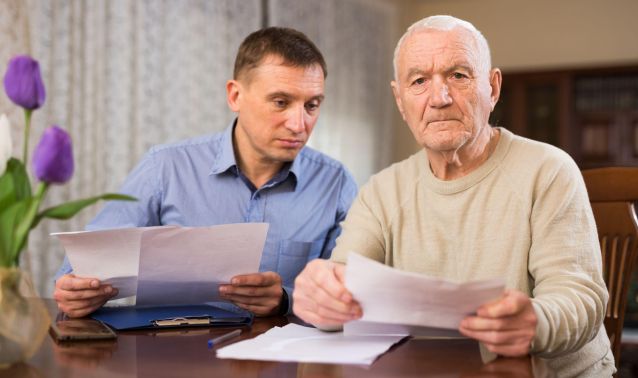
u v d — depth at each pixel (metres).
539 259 1.43
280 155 1.88
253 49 1.85
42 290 3.24
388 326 1.24
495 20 6.29
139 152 3.76
